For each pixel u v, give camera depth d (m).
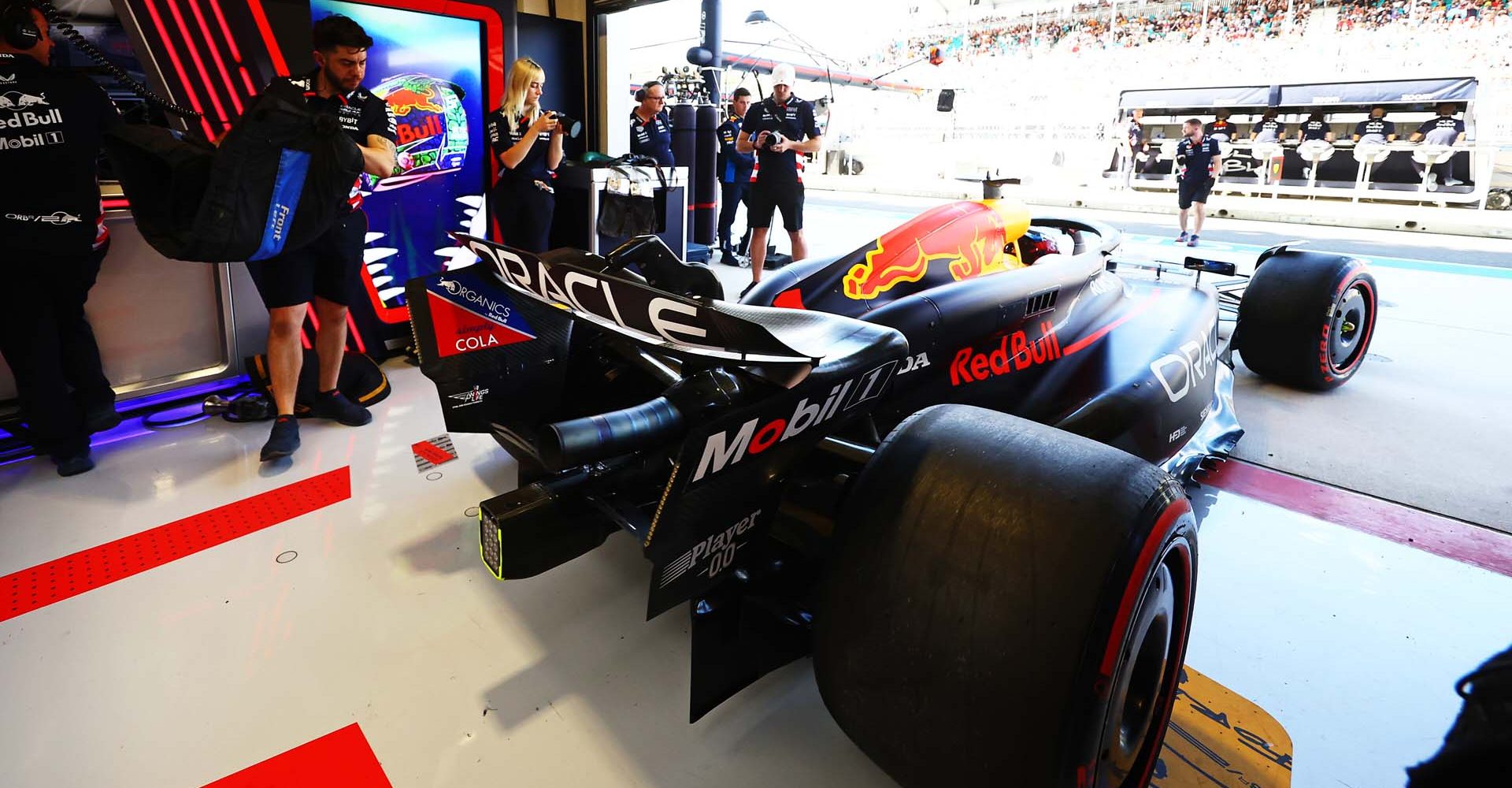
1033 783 1.02
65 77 2.33
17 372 2.42
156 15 3.04
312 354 3.11
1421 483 2.51
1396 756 1.42
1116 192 16.00
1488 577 1.99
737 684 1.42
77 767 1.39
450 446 2.80
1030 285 2.17
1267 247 8.36
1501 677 1.60
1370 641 1.73
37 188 2.31
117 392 2.98
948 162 20.70
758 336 1.05
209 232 2.07
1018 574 1.03
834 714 1.22
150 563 2.04
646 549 1.10
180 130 3.18
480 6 3.89
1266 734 1.47
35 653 1.68
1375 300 3.47
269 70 3.35
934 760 1.09
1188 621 1.30
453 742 1.45
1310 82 14.50
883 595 1.11
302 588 1.92
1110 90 20.84
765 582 1.43
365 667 1.65
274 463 2.64
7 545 2.12
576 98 5.23
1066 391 2.22
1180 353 2.33
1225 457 2.55
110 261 2.91
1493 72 15.73
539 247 4.13
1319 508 2.34
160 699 1.55
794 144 5.19
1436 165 13.19
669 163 6.34
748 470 1.20
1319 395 3.38
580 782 1.37
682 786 1.36
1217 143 8.05
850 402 1.35
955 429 1.22
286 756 1.41
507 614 1.83
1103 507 1.05
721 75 6.92
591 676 1.63
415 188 3.86
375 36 3.60
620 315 1.32
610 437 1.18
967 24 22.84
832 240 8.18
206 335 3.22
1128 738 1.21
